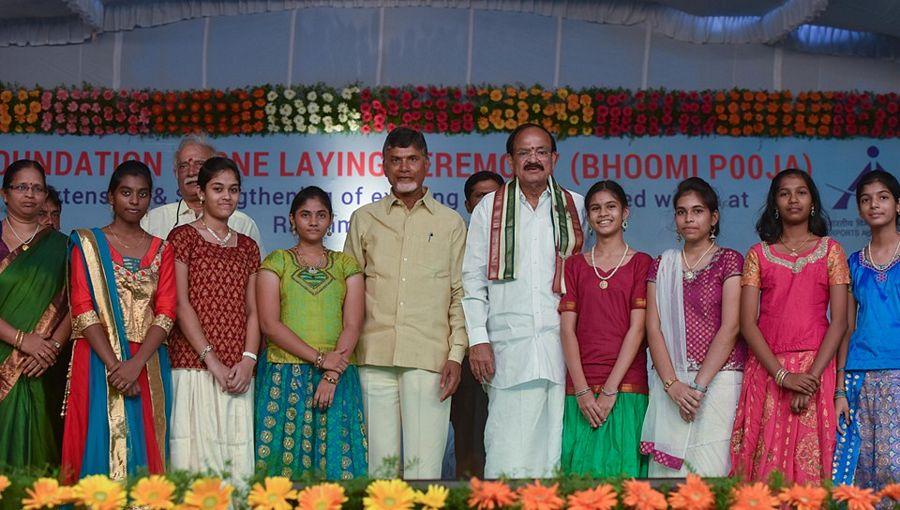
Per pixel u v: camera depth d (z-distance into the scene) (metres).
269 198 7.60
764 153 7.66
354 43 7.82
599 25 7.83
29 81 7.71
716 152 7.65
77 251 4.46
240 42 7.80
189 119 7.52
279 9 7.83
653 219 7.60
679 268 4.66
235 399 4.57
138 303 4.48
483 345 4.74
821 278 4.57
